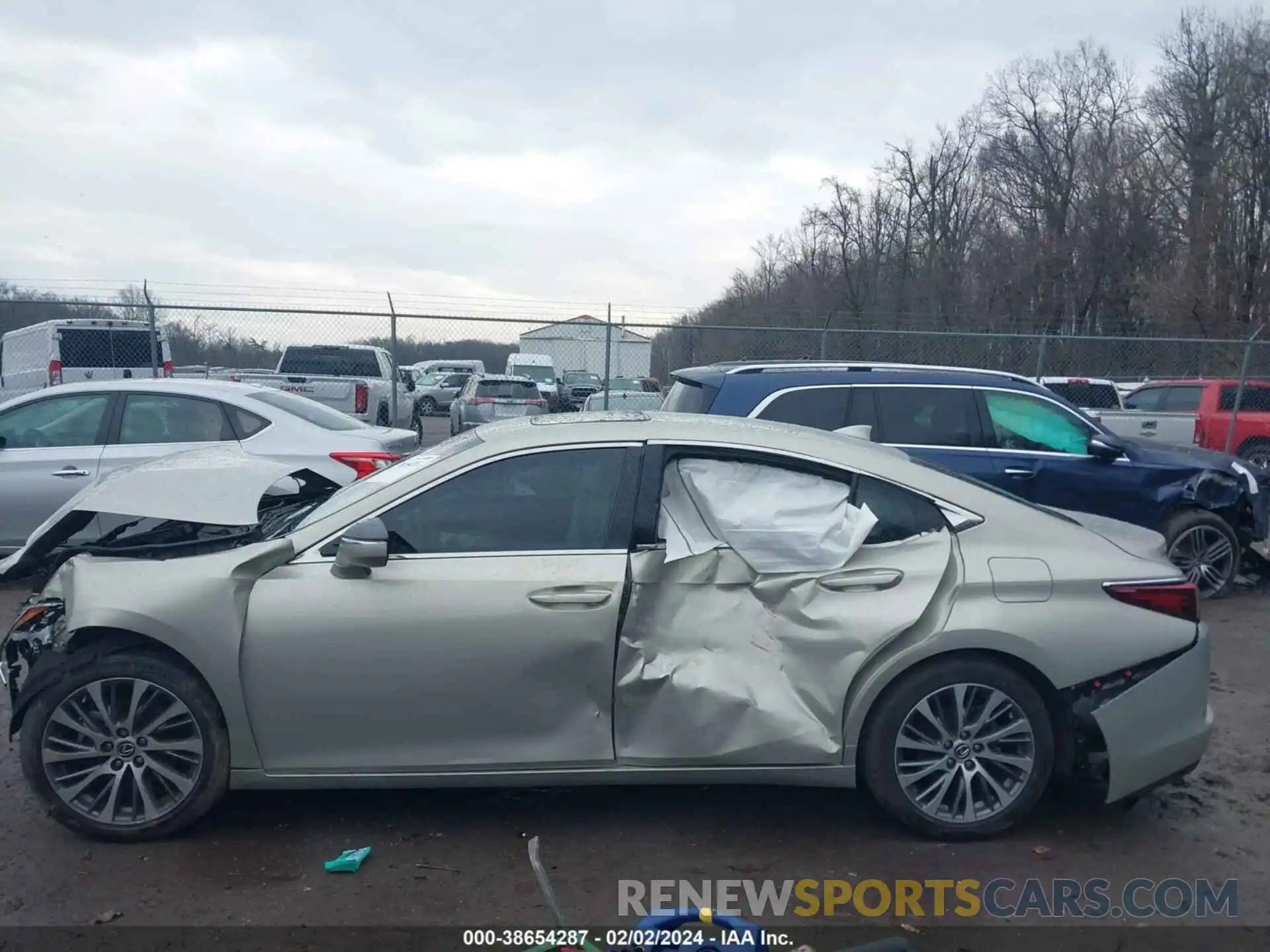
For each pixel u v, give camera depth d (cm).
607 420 441
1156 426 1614
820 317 3034
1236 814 450
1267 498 894
